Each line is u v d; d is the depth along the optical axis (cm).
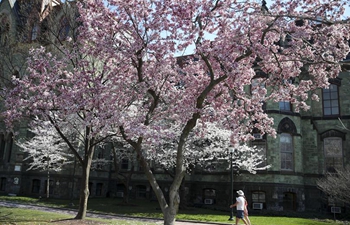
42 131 2559
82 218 1645
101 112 1163
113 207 2519
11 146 3438
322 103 2844
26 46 2241
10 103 1388
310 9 1125
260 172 2619
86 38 1383
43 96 1342
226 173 2784
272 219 2052
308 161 2770
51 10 2142
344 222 2041
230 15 1170
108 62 1442
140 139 1196
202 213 2270
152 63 1351
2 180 3406
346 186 1920
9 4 3177
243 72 1251
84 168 1694
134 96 1387
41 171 3216
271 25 1085
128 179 2802
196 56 1261
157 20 1220
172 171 3098
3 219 1538
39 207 2373
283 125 2683
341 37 1108
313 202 2688
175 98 1402
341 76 2814
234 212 2381
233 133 1356
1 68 2108
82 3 1523
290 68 1278
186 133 1188
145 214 2152
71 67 1797
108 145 3503
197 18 1179
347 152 2683
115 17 1330
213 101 1321
